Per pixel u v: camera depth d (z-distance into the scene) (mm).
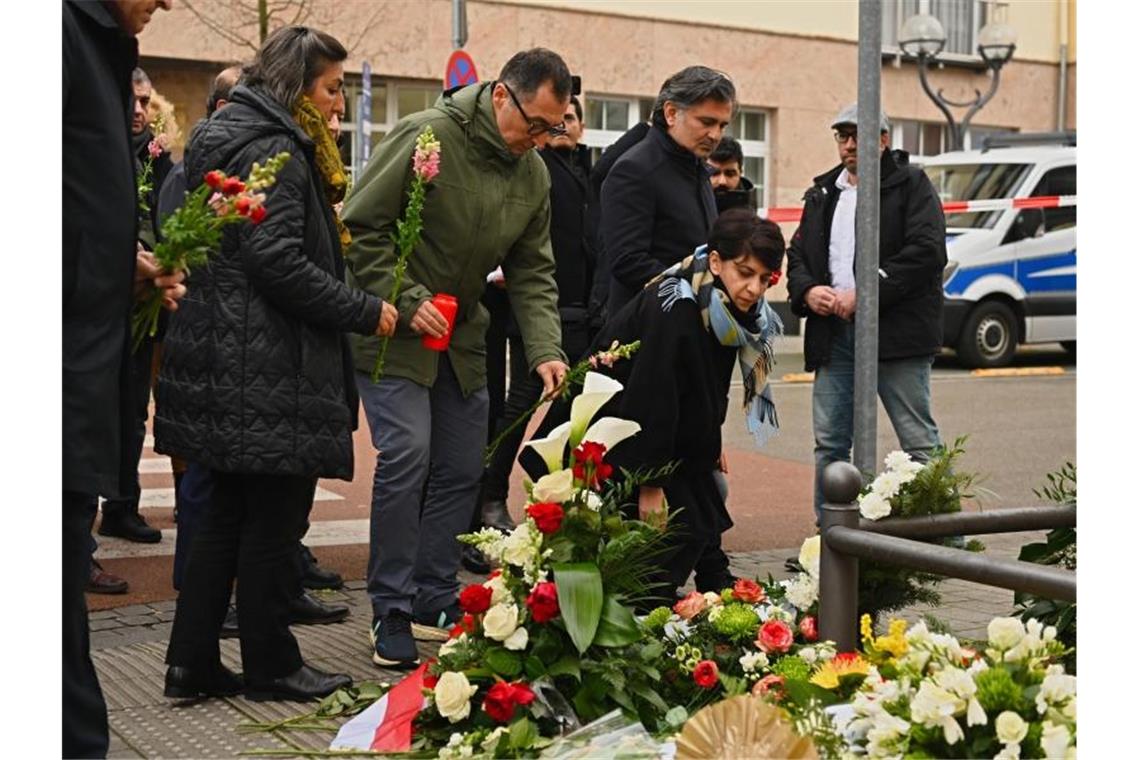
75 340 3088
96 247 3082
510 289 5152
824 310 6199
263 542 4195
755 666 3838
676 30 19734
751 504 8305
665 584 4211
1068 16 23484
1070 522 3656
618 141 6492
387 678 4570
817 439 6418
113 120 3123
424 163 4363
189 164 4137
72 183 3055
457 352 4961
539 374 5000
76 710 3170
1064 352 18703
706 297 4555
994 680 2805
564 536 3914
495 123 4781
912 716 2824
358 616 5453
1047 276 16359
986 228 16266
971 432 11453
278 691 4281
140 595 5785
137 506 6953
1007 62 22859
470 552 6320
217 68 16734
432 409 5004
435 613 5105
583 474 3957
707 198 5629
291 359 4055
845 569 3393
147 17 3160
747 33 20266
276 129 4070
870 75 5148
